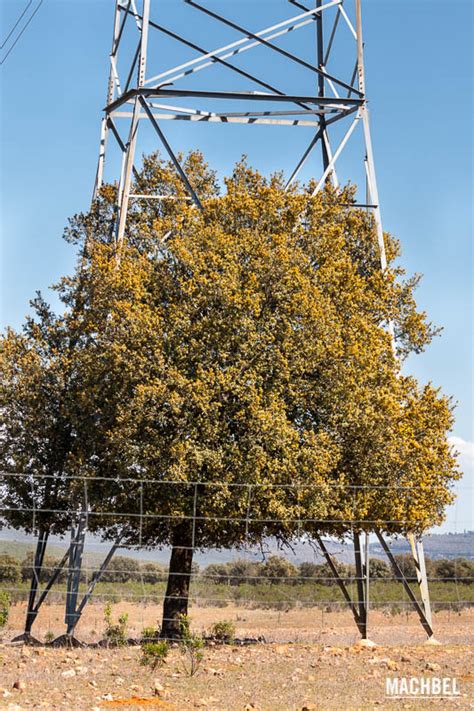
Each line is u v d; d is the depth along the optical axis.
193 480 22.72
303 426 24.41
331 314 25.00
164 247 26.31
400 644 24.75
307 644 23.44
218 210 27.33
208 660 19.08
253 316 24.17
